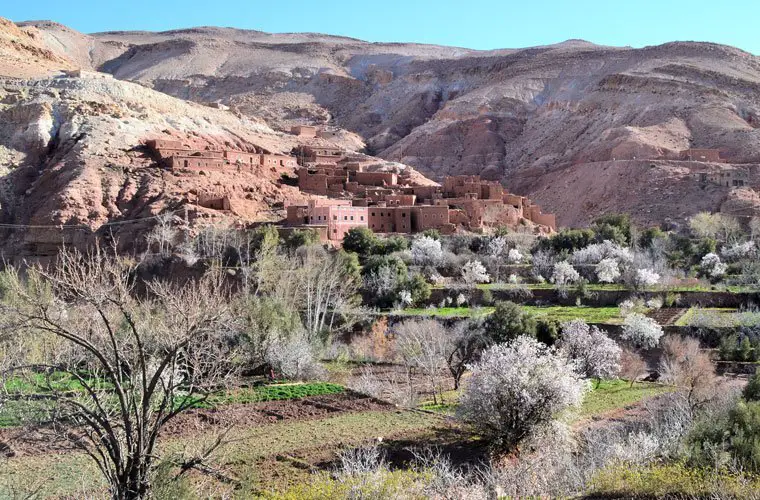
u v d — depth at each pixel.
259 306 58.53
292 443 39.97
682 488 27.84
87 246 103.19
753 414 32.69
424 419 46.19
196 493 25.44
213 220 107.81
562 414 39.47
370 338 72.75
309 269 75.56
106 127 133.75
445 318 76.12
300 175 133.25
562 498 28.64
